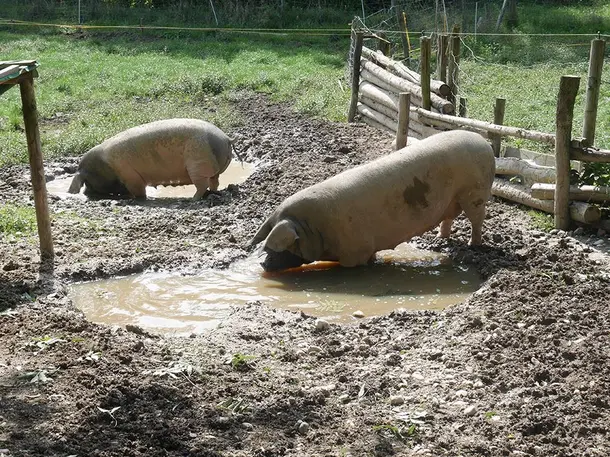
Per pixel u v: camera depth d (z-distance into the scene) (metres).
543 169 12.23
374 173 11.11
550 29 24.47
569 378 9.30
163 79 19.59
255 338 9.91
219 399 9.13
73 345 9.70
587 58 20.23
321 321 10.09
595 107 11.88
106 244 11.58
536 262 11.00
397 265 11.29
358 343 9.86
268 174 13.66
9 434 8.73
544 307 10.16
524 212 12.23
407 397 9.16
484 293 10.49
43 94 18.06
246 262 11.31
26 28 27.81
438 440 8.77
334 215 11.04
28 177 13.80
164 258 11.24
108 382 9.23
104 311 10.45
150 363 9.50
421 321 10.12
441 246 11.60
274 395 9.19
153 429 8.82
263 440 8.77
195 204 12.89
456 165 11.18
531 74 18.44
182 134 12.96
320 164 13.95
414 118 14.43
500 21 24.91
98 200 13.08
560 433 8.82
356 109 16.41
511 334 9.80
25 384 9.22
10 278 10.77
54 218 12.23
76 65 21.47
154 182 13.21
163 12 29.64
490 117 15.02
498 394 9.19
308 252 11.11
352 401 9.16
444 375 9.39
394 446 8.74
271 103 17.59
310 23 28.14
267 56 22.66
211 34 26.77
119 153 13.07
